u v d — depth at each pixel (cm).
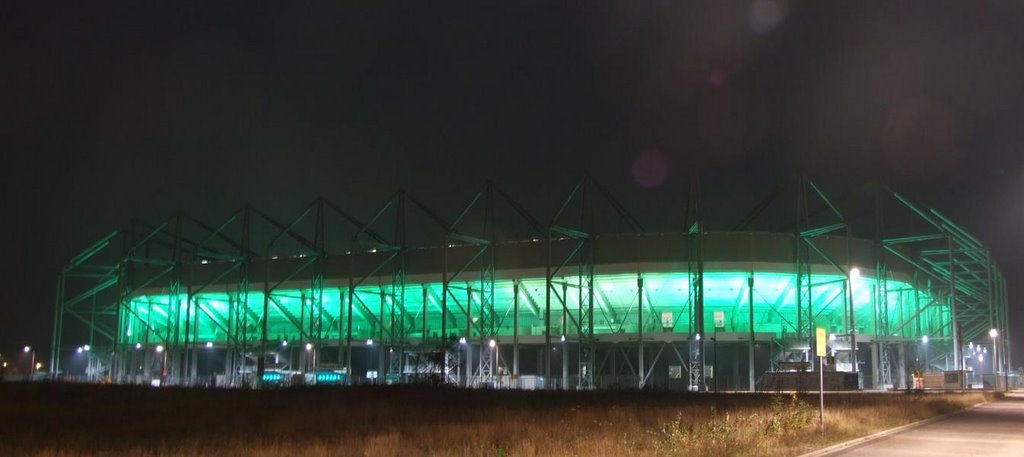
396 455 2008
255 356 10038
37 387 5100
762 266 7906
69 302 10406
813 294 8425
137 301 11181
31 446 2161
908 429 3166
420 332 9494
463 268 8319
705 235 7956
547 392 5722
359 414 3384
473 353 9656
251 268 9931
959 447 2455
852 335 7375
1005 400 6200
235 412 3472
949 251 8300
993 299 9325
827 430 2711
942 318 10481
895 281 8606
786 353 7794
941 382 7831
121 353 10425
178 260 10250
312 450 2044
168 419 3138
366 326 10094
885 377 8438
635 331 8450
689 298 7656
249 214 9875
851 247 8012
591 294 7894
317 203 9325
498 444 2177
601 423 2712
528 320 9088
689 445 2083
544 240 8412
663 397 5084
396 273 8900
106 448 2130
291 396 4653
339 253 9438
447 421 3052
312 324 9244
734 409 3669
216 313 10606
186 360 9644
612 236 8125
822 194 8094
